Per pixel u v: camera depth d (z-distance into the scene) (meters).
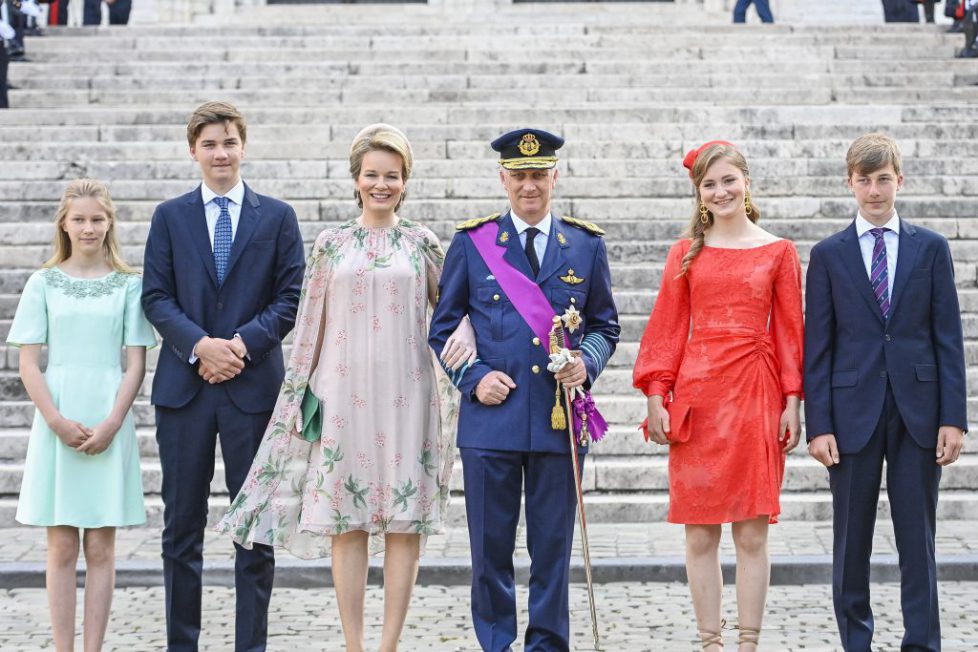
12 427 11.82
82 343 7.16
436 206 14.58
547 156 6.98
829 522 10.53
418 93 18.28
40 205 14.75
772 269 6.96
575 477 6.85
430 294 7.31
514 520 6.91
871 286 6.98
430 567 9.22
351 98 18.28
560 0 30.42
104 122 17.53
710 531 6.97
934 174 15.74
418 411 7.04
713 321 6.97
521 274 6.96
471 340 6.93
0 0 18.72
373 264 7.07
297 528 7.07
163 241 7.30
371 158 7.09
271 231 7.38
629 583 9.20
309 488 6.98
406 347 7.06
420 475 7.02
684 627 8.12
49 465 7.11
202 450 7.17
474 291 7.01
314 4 30.48
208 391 7.15
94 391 7.14
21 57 19.64
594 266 7.13
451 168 15.77
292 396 7.04
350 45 20.72
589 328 7.16
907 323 6.94
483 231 7.09
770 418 6.89
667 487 10.98
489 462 6.82
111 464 7.12
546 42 20.62
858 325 6.97
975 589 8.93
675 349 7.11
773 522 6.97
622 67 19.45
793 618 8.30
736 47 20.36
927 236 7.03
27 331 7.16
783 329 7.00
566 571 6.86
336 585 7.07
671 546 9.77
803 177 15.25
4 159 16.20
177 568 7.16
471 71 19.34
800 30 21.27
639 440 11.38
